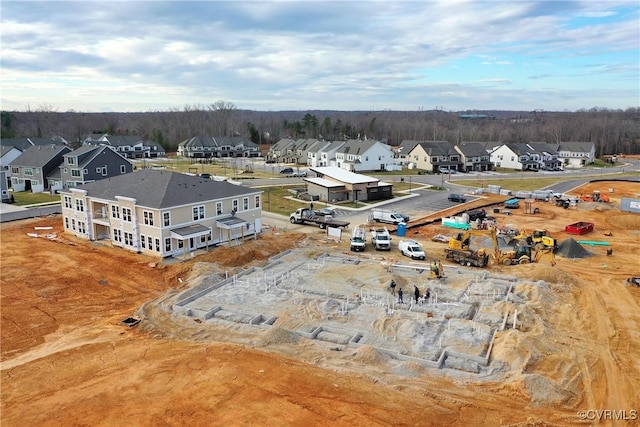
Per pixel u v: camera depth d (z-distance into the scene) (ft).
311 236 171.12
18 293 113.39
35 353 84.94
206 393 68.80
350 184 241.96
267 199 246.06
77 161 250.98
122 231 147.13
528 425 62.54
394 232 177.99
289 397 67.87
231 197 155.33
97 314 103.09
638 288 119.55
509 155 417.28
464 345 85.71
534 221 201.36
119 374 74.79
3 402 68.18
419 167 397.39
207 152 499.10
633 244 164.55
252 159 500.33
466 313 100.17
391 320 94.89
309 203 238.07
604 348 86.12
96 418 63.72
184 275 124.77
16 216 193.26
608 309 105.19
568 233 180.65
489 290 113.91
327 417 63.52
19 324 97.45
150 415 64.08
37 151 279.28
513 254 139.23
